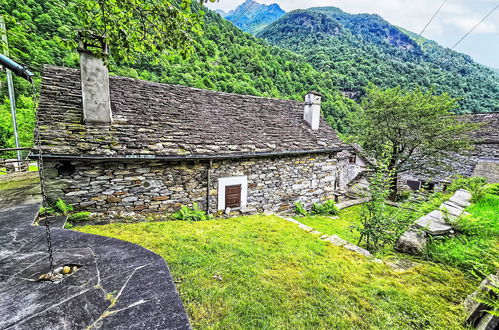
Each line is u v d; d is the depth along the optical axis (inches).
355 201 368.5
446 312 75.5
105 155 155.6
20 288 52.1
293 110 337.4
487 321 65.2
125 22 98.0
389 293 85.6
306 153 272.2
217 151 201.8
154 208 186.1
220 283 88.0
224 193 219.0
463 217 133.0
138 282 56.5
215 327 66.6
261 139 244.7
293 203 270.4
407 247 124.2
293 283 90.7
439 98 428.8
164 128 200.5
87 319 44.3
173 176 191.6
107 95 175.0
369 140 477.4
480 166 402.3
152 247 115.5
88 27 97.4
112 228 141.5
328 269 102.7
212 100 272.4
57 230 87.4
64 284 54.3
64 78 196.5
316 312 75.2
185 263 101.0
